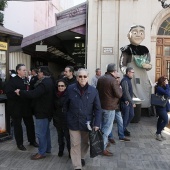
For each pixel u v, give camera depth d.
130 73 7.62
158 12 11.80
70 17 13.09
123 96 7.52
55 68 22.92
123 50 10.65
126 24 11.66
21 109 6.35
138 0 11.70
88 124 4.81
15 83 6.25
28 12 19.05
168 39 12.10
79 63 14.65
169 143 7.27
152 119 10.70
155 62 12.02
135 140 7.52
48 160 5.71
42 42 13.44
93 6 11.82
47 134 6.05
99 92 6.13
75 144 4.93
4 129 7.20
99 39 11.80
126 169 5.33
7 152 6.20
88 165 5.48
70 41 14.78
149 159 5.96
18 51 14.25
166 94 7.38
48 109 5.69
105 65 11.73
